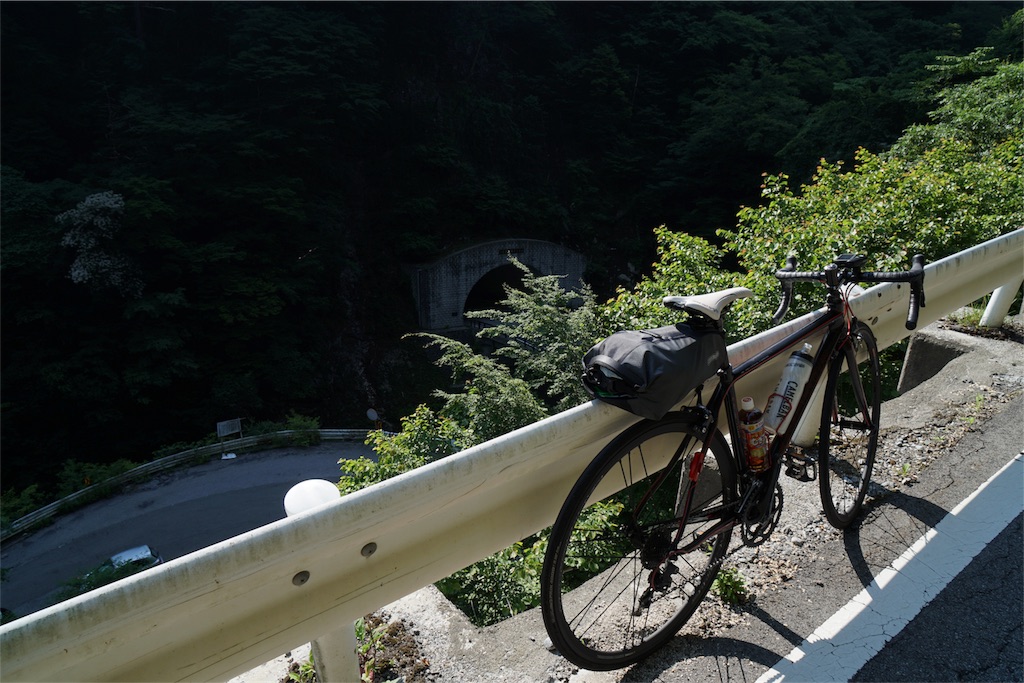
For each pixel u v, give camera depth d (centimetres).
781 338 247
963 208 709
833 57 3572
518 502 187
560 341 1015
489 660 206
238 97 2998
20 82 2823
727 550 230
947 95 1537
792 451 237
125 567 1380
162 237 2462
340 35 3172
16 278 2356
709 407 206
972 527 260
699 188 3572
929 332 458
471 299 3822
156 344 2327
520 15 3956
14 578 1450
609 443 186
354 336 3073
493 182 3675
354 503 141
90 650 116
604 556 419
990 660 202
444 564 173
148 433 2433
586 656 186
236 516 1619
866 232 698
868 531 261
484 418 855
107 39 3000
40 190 2409
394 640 216
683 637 214
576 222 3756
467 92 3791
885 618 218
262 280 2730
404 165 3541
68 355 2369
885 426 341
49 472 2264
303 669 202
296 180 2914
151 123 2633
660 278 848
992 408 350
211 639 135
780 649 207
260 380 2692
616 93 3903
